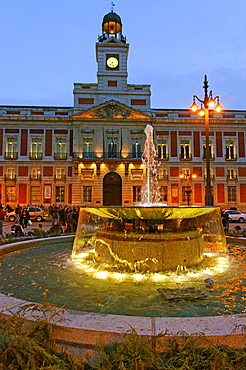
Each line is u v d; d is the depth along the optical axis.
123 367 2.17
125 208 5.82
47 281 5.11
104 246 6.16
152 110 36.09
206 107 15.30
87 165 34.25
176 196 35.03
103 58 36.22
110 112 34.59
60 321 2.66
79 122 34.44
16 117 33.94
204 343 2.37
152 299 4.16
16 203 33.50
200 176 35.41
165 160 35.25
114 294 4.38
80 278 5.30
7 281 5.11
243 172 35.75
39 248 8.53
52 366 2.22
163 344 2.40
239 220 26.22
